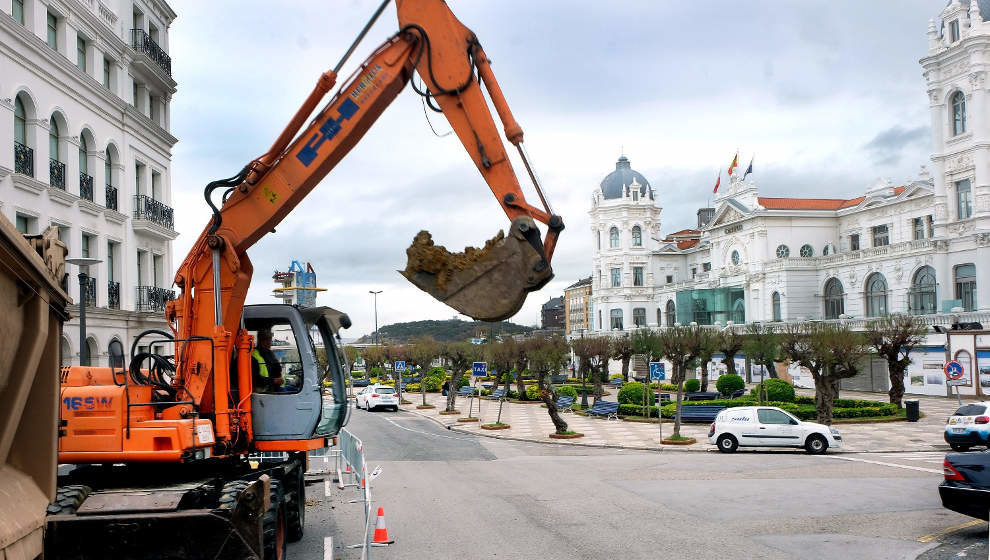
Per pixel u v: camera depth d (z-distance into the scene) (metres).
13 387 5.34
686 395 39.88
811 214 66.50
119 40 26.88
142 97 29.75
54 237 5.78
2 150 19.84
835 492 14.74
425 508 13.64
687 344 35.38
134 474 8.27
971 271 47.06
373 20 8.26
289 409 9.63
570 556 9.74
